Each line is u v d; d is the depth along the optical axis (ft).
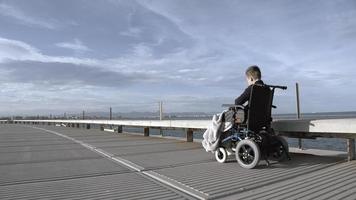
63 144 31.83
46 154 23.91
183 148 26.35
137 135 45.19
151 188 12.97
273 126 20.10
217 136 18.13
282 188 12.26
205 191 12.26
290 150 21.90
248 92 16.84
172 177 14.71
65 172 16.58
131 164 18.47
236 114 17.66
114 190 12.78
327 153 20.39
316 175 14.15
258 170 15.69
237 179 13.94
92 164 18.88
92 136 43.78
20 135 47.91
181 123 33.40
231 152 18.12
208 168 16.65
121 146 28.78
